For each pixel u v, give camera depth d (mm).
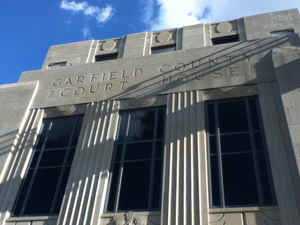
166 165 12031
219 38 18766
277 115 12297
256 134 12438
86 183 12406
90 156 13242
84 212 11609
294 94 12242
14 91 17047
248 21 18938
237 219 10328
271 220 10062
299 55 13500
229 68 14570
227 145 12469
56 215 12047
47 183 13289
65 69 17469
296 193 10180
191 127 12898
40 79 17375
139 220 11055
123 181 12484
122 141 13742
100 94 15555
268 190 10859
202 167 11664
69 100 15836
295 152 10648
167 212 10789
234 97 13734
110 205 11883
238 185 11289
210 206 10906
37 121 15430
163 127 13703
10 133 15000
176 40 19188
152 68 15828
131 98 14961
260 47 14867
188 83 14578
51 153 14273
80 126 14844
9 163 14055
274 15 18875
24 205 12797
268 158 11539
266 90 13305
